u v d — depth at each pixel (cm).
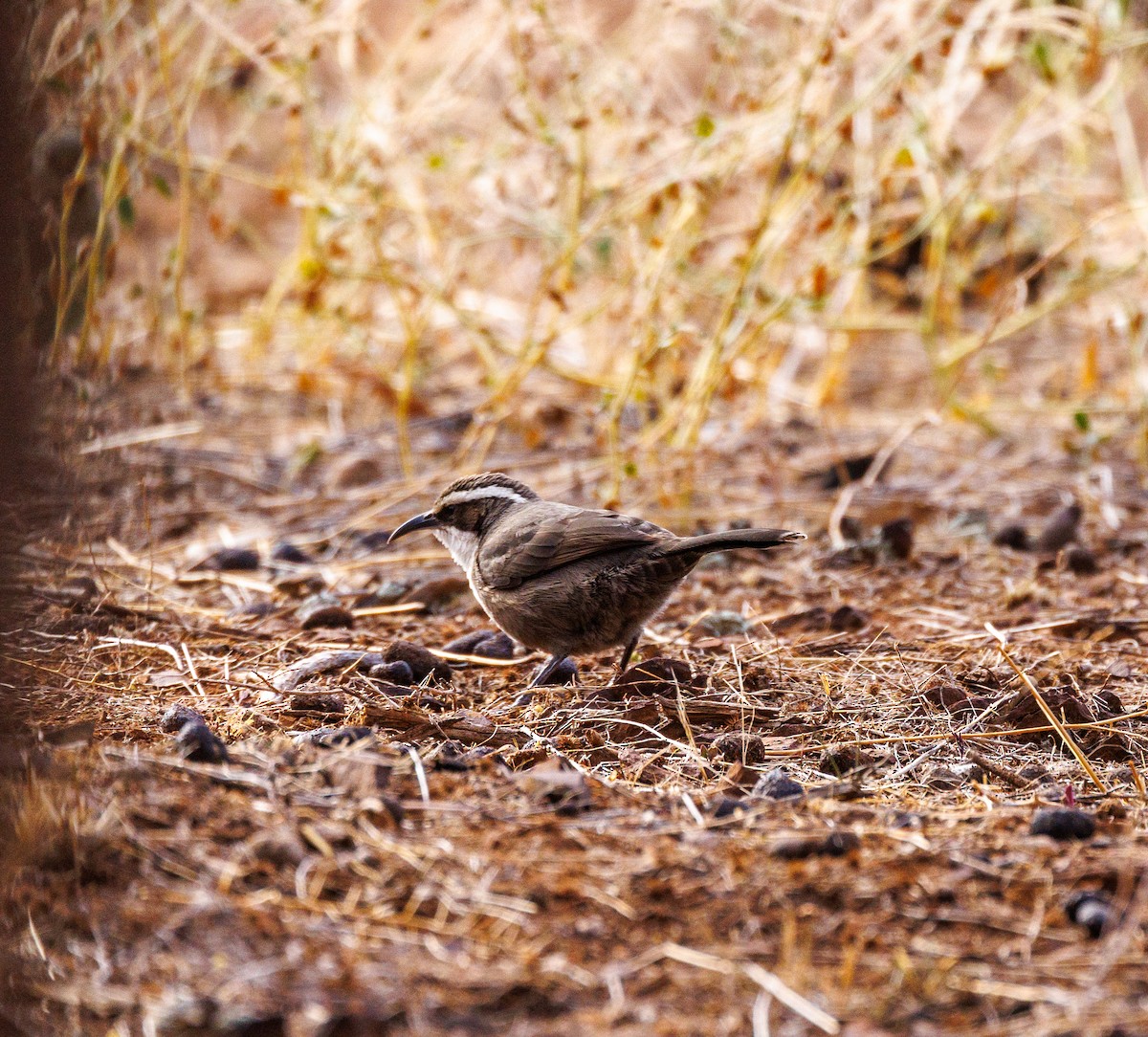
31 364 1070
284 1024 550
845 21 1616
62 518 1120
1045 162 2127
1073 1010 571
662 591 990
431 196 1922
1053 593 1252
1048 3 1694
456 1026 556
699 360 1619
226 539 1398
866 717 957
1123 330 1662
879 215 1756
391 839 697
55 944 604
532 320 1545
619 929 627
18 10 712
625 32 1794
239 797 735
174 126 1641
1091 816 743
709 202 1527
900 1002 577
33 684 905
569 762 837
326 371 1853
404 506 1527
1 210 704
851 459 1612
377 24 2162
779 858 686
